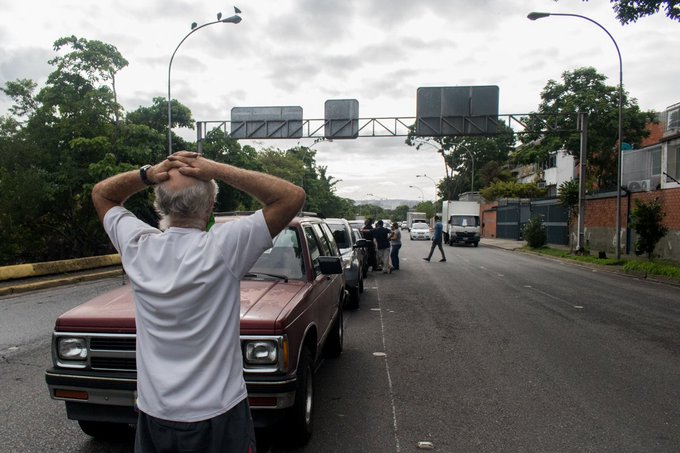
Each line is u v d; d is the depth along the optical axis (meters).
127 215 2.14
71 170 19.16
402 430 4.38
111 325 3.47
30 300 11.25
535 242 28.66
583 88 24.69
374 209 149.62
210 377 1.84
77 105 19.22
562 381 5.70
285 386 3.45
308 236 5.34
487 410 4.84
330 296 5.71
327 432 4.32
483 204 56.91
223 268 1.87
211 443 1.83
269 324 3.49
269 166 53.91
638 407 4.93
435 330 8.28
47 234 21.45
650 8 12.13
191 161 2.00
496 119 22.69
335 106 23.69
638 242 18.86
